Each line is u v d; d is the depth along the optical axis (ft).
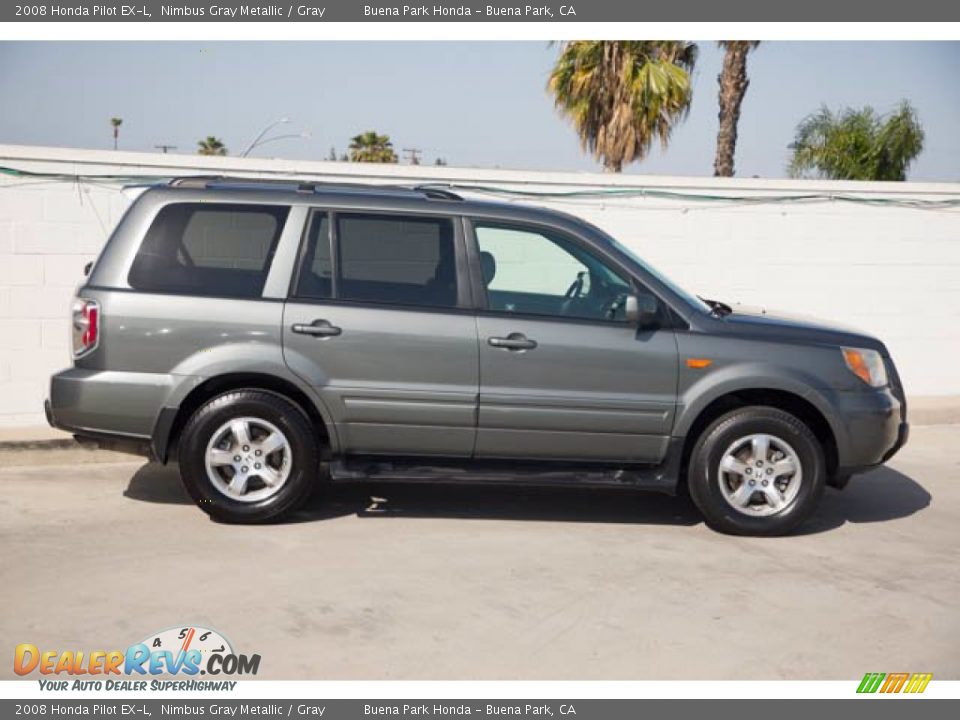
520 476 20.63
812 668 14.64
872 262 35.86
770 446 20.86
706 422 21.34
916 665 14.83
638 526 21.63
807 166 71.26
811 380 20.71
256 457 20.36
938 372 36.81
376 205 20.66
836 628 16.14
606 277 20.98
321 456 20.99
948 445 31.01
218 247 20.33
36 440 25.71
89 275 20.62
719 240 34.58
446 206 20.83
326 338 20.08
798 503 20.81
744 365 20.59
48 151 28.43
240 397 20.10
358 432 20.42
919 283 36.27
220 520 20.65
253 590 16.92
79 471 25.08
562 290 20.95
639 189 33.68
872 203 35.60
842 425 20.85
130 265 20.15
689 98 67.97
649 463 21.03
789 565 19.22
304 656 14.51
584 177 33.19
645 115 67.00
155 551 18.81
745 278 34.94
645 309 20.07
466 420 20.40
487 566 18.53
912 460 28.99
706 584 17.97
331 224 20.53
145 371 19.86
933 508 23.85
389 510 22.12
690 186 34.12
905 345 36.45
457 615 16.14
